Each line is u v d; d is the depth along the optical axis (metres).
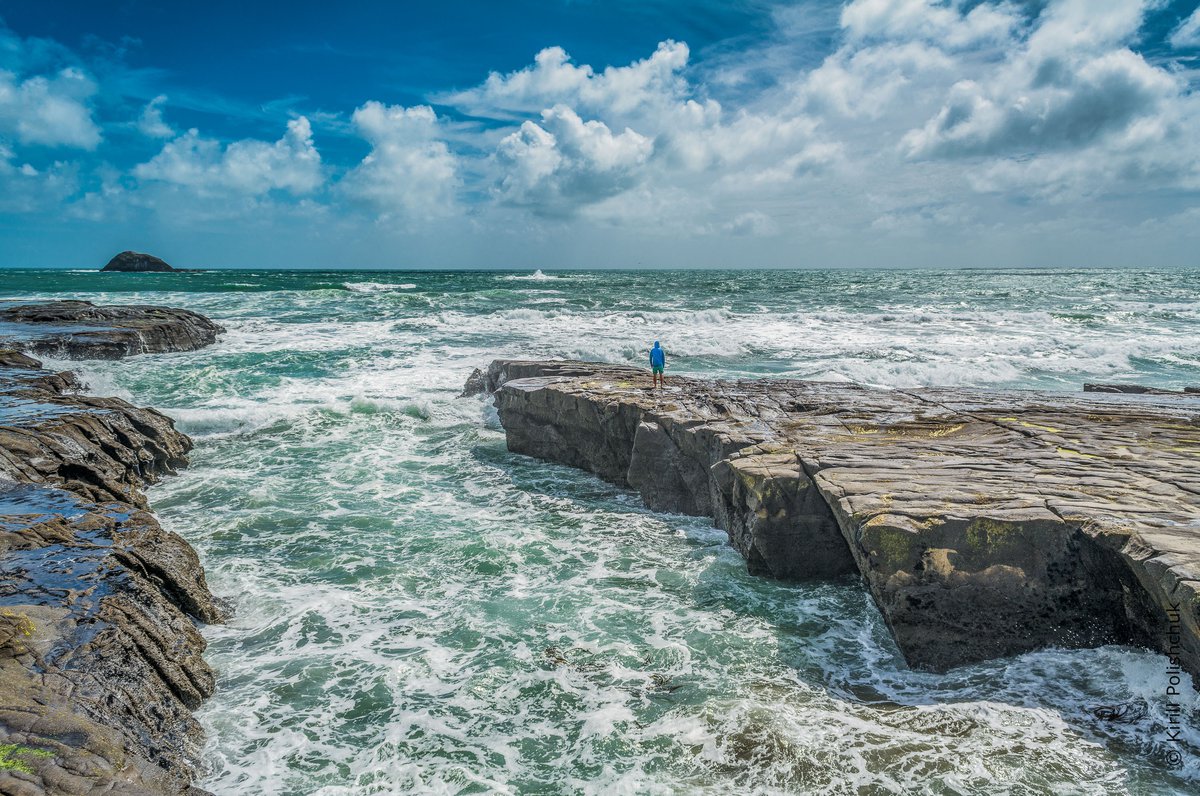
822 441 10.99
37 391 15.42
